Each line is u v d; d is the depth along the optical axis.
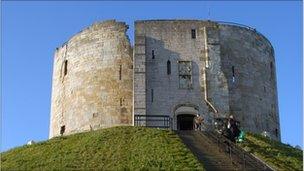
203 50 58.31
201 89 56.97
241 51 60.34
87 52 60.03
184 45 58.31
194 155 41.06
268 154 44.12
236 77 59.09
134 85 55.91
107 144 45.59
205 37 58.75
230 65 59.19
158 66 57.38
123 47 59.06
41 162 42.22
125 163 40.50
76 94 59.31
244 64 60.09
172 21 58.94
